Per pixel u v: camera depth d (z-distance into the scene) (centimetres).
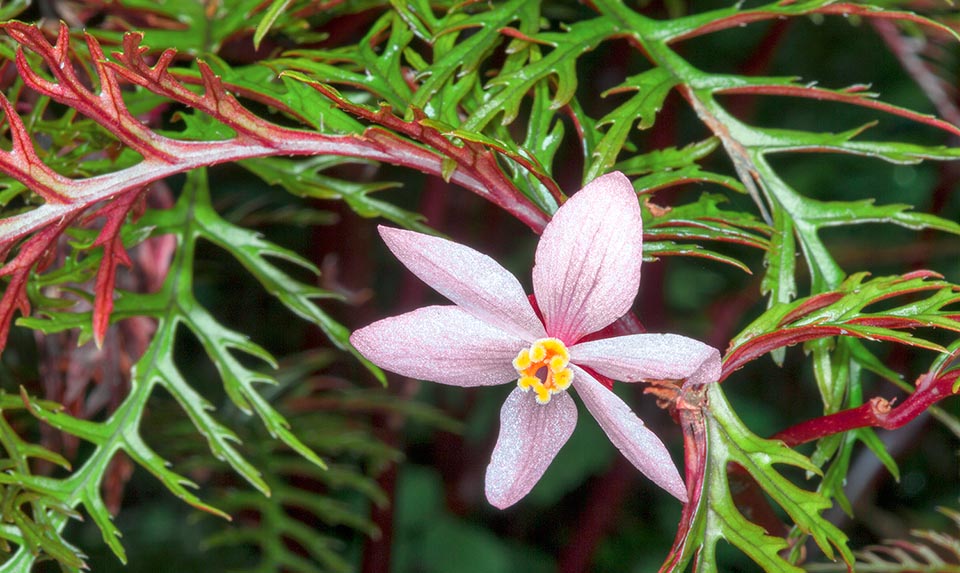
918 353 41
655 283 41
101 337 19
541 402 17
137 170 18
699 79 20
